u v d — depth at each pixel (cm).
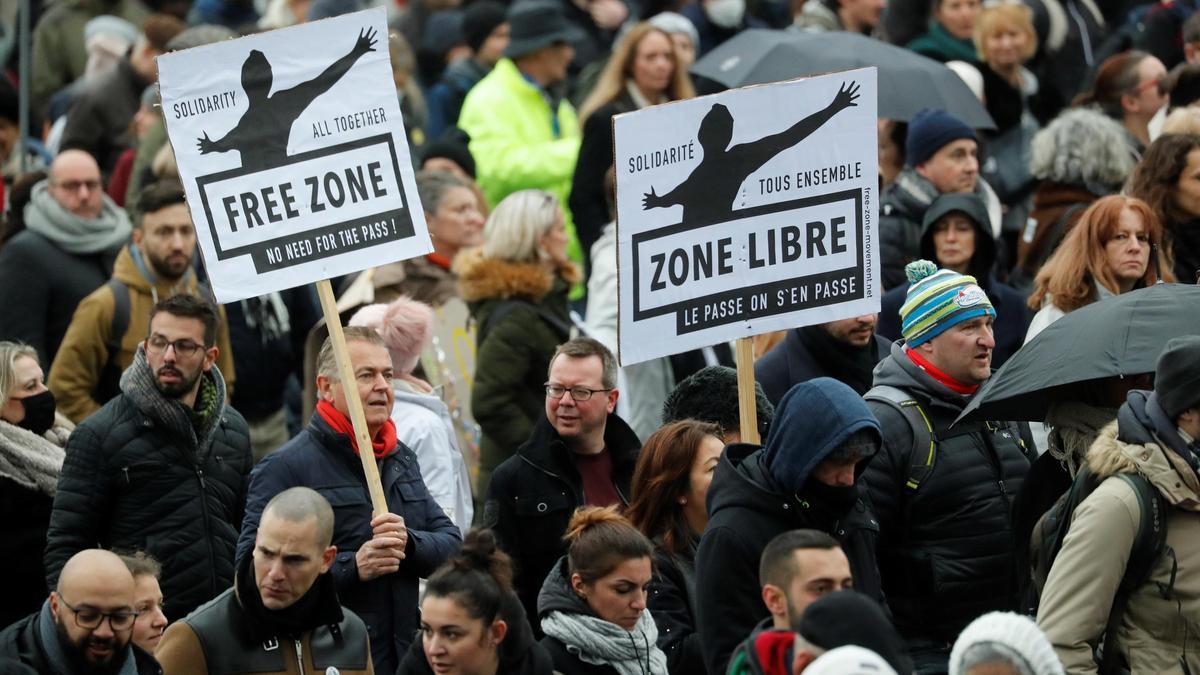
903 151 4556
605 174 4750
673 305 2848
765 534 2591
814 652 2075
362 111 2995
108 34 5762
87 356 3862
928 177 4038
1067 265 3500
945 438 2953
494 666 2505
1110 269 3466
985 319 2983
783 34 5000
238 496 3272
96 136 5281
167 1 6081
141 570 2852
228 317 4044
